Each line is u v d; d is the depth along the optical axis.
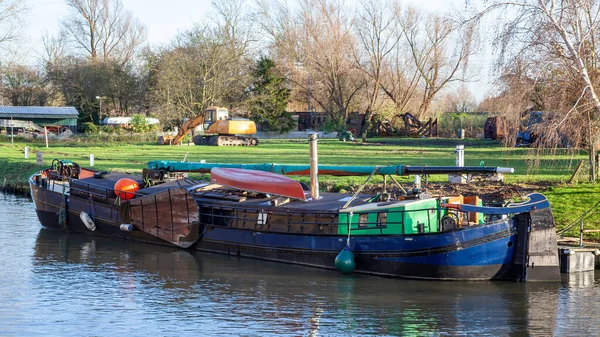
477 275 18.06
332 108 92.50
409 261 18.20
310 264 19.94
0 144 67.50
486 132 74.50
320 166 21.23
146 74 100.31
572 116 24.47
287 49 92.12
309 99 94.38
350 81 93.06
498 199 25.95
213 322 14.86
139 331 14.20
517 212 17.89
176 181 25.38
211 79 85.06
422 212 18.64
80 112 100.12
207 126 71.25
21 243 24.16
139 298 16.77
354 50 90.88
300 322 14.88
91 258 21.55
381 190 28.47
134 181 25.16
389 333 14.20
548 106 24.86
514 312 15.64
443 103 97.75
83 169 28.95
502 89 25.31
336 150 57.31
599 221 23.28
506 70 24.70
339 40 90.19
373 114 90.56
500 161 42.12
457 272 17.89
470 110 120.38
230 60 86.06
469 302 16.41
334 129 88.44
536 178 30.97
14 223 28.48
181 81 84.19
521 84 24.56
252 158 47.72
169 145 68.56
